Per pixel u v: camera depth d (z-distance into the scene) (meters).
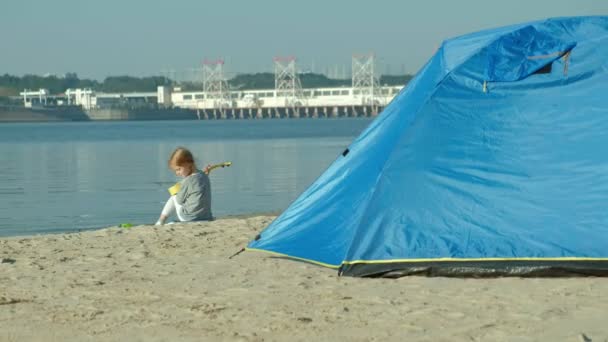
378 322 6.99
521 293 7.94
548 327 6.72
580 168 8.85
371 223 9.02
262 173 33.75
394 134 9.48
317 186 9.91
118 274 9.30
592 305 7.41
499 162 9.02
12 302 7.98
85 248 11.30
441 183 9.02
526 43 9.38
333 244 9.55
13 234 17.95
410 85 9.74
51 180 32.09
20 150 59.38
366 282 8.62
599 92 9.04
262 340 6.52
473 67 9.37
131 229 13.03
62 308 7.70
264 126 140.25
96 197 25.48
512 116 9.16
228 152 52.00
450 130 9.16
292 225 9.89
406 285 8.41
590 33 9.29
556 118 9.07
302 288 8.37
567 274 8.56
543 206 8.80
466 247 8.75
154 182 30.59
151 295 8.18
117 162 43.59
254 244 9.92
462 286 8.31
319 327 6.87
